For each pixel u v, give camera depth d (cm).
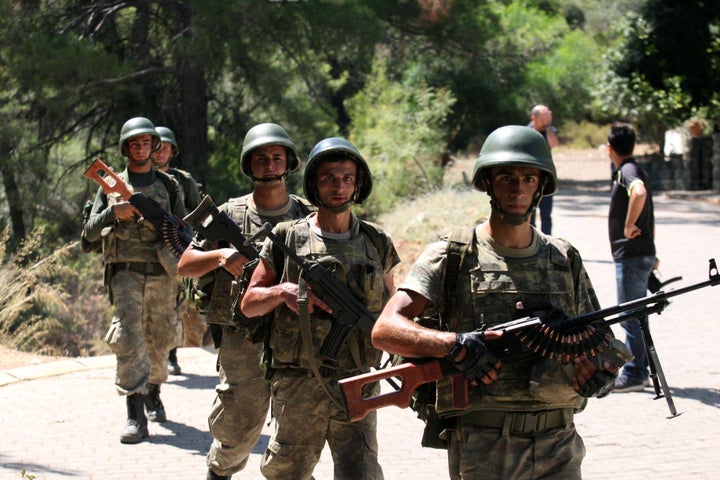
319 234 427
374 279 424
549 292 347
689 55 2880
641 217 691
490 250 350
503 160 335
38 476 541
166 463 572
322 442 423
